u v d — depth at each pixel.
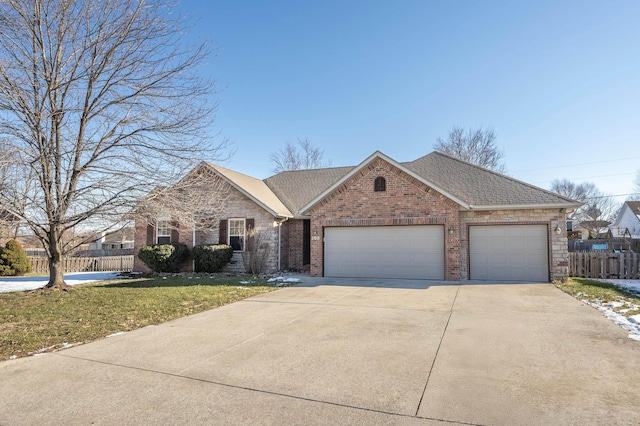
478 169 17.42
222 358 5.75
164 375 5.08
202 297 11.05
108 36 11.55
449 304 9.77
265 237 17.91
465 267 15.05
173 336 7.04
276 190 21.78
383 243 15.54
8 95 10.48
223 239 18.58
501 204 14.41
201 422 3.79
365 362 5.46
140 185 11.97
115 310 9.34
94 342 6.72
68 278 17.59
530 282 14.03
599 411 3.88
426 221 14.80
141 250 17.78
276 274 17.34
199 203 13.88
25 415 3.99
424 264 14.98
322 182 21.86
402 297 10.90
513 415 3.81
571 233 40.47
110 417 3.92
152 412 4.02
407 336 6.80
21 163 10.27
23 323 8.06
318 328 7.48
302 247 19.30
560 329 7.17
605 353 5.73
